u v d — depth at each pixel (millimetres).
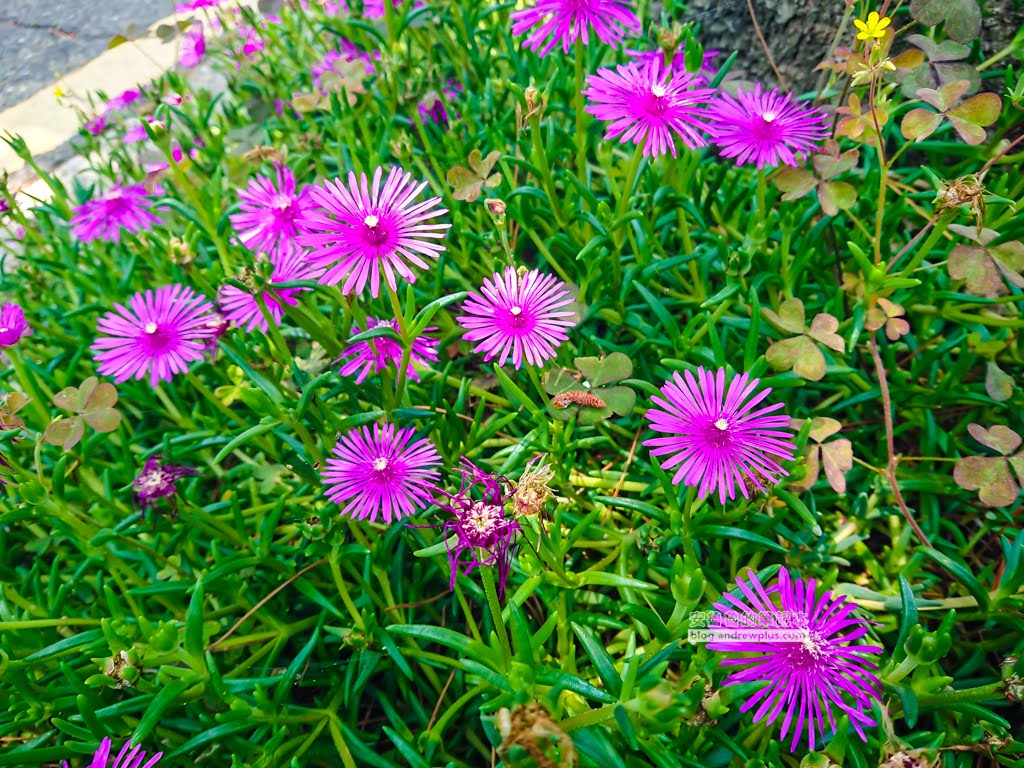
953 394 296
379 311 323
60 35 725
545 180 325
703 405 223
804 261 302
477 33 444
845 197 285
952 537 298
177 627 257
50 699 260
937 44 306
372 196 231
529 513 205
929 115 265
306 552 264
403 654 268
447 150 398
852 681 197
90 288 386
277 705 246
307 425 277
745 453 221
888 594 278
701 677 198
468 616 254
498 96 423
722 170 328
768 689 195
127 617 289
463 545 218
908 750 194
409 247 228
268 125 459
